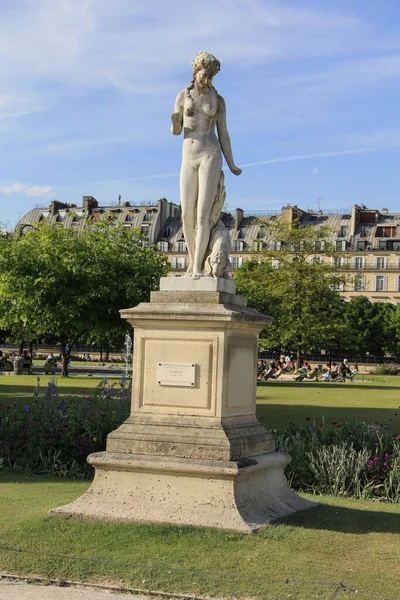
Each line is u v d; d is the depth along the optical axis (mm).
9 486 10461
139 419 8617
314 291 58000
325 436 13695
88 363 68875
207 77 9102
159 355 8633
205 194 9000
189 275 8977
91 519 8102
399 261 105750
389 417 19844
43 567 6812
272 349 82812
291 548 7324
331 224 110438
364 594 6219
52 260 41625
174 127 9266
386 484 11711
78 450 13383
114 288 42062
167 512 8031
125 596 6250
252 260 70688
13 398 22484
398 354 91188
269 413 20656
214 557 7012
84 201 114875
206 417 8406
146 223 110188
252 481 8414
